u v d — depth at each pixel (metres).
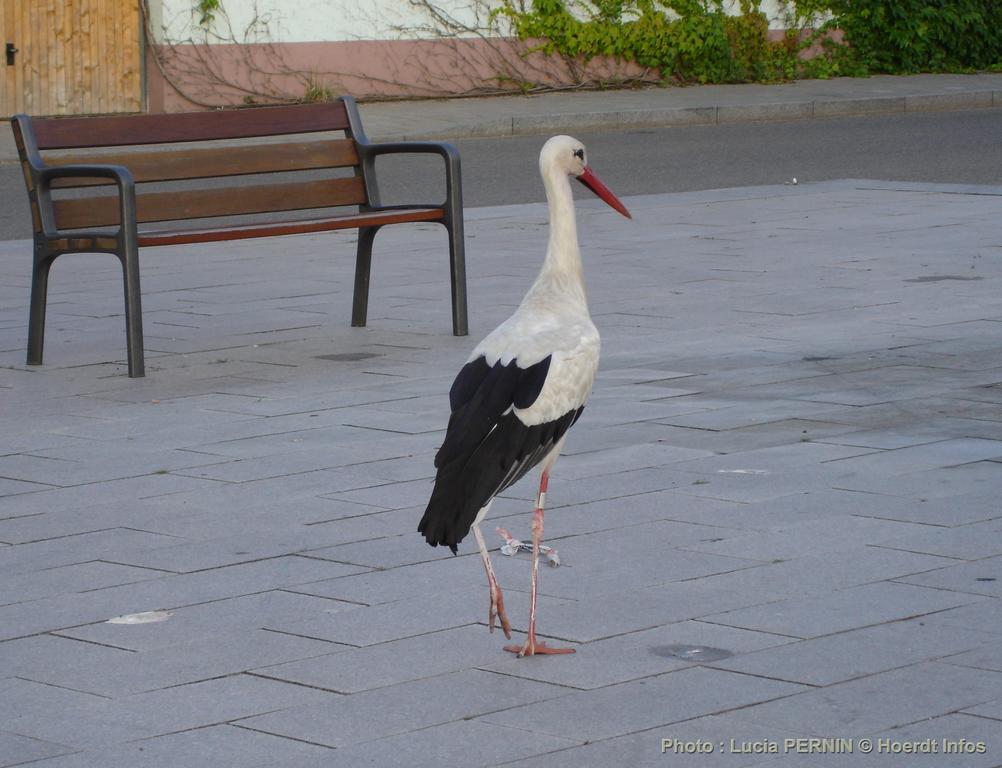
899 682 4.81
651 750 4.39
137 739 4.52
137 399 8.77
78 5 25.58
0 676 4.99
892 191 18.16
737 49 32.44
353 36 28.17
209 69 26.88
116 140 9.98
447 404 8.51
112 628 5.40
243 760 4.37
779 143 24.38
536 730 4.54
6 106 25.27
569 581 5.80
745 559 5.99
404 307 11.53
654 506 6.68
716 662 5.01
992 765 4.26
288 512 6.68
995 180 19.64
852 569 5.85
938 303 11.20
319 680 4.93
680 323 10.62
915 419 8.02
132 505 6.80
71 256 14.58
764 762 4.30
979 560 5.93
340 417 8.27
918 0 34.66
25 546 6.28
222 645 5.23
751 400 8.45
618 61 31.19
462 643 5.23
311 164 10.71
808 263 13.11
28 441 7.88
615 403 8.44
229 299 12.04
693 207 17.14
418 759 4.36
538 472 7.19
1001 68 35.69
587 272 12.81
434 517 4.82
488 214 16.89
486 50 29.59
